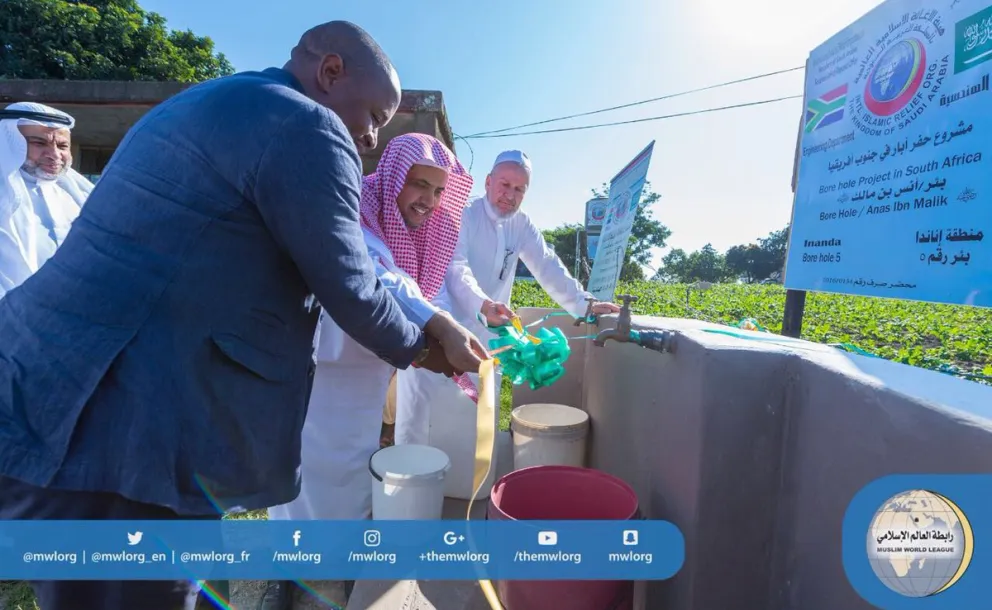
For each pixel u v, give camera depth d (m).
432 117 5.52
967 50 1.56
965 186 1.56
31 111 3.21
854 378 1.06
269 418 1.29
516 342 1.84
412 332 1.45
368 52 1.48
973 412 0.84
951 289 1.62
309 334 1.41
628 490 1.64
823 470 1.15
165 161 1.18
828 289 2.18
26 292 1.21
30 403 1.11
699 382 1.33
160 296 1.14
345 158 1.24
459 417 2.68
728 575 1.34
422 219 2.34
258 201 1.17
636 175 2.64
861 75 2.01
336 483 2.32
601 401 2.50
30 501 1.16
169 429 1.14
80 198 3.64
